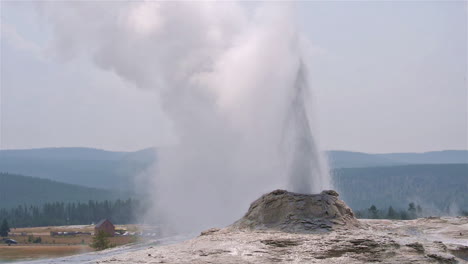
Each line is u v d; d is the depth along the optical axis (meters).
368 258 35.75
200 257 37.03
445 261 35.56
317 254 36.59
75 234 180.88
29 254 95.62
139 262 36.72
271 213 48.09
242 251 37.88
